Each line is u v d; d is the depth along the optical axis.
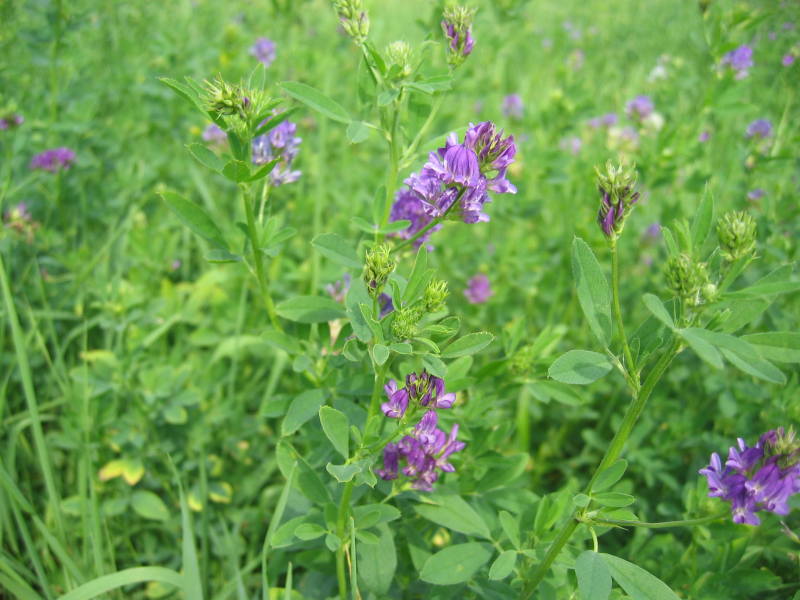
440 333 0.19
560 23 0.82
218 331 0.39
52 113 0.42
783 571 0.28
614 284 0.18
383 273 0.19
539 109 0.53
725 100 0.40
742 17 0.38
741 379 0.35
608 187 0.17
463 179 0.20
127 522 0.32
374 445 0.20
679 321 0.17
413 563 0.25
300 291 0.40
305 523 0.21
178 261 0.43
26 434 0.33
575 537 0.23
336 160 0.54
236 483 0.34
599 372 0.18
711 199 0.18
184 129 0.50
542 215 0.51
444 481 0.25
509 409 0.38
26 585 0.23
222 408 0.34
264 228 0.23
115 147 0.45
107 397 0.32
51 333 0.33
